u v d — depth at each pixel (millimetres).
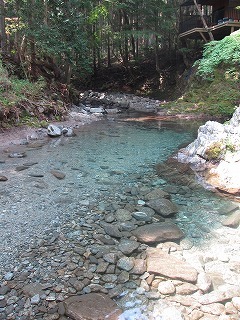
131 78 21406
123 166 5898
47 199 4297
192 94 14211
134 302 2465
